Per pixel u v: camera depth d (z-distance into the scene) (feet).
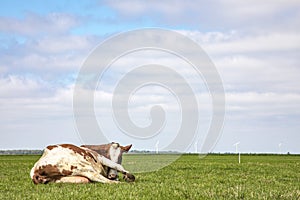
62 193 47.75
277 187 55.57
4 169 93.04
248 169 94.68
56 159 57.93
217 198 44.52
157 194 47.16
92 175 58.29
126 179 62.08
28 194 47.47
